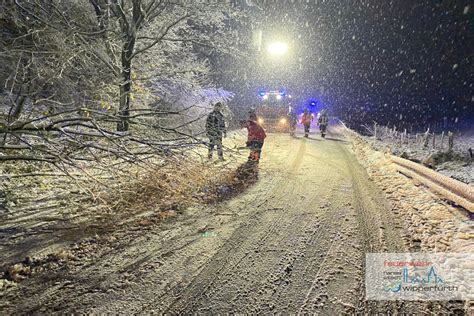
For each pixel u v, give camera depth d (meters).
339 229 5.32
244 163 9.95
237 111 22.41
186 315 3.15
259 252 4.45
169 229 5.05
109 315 3.09
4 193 5.75
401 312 3.31
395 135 28.53
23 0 8.28
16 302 3.18
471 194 5.53
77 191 6.24
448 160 16.16
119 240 4.59
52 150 5.08
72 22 9.33
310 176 8.97
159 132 6.84
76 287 3.47
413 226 5.46
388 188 7.95
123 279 3.67
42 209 5.36
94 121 5.10
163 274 3.81
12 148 4.85
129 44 10.30
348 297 3.51
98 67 10.34
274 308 3.29
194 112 12.58
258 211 6.05
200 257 4.24
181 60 13.52
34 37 7.87
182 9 11.88
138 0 9.95
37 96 7.48
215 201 6.45
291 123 19.27
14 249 4.10
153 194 6.24
